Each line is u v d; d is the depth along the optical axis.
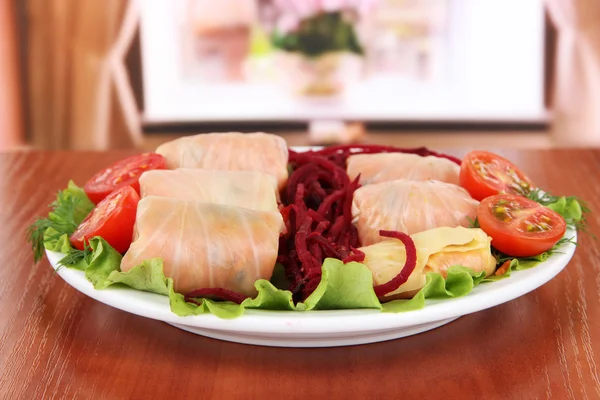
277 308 0.50
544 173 0.82
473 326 0.55
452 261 0.53
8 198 0.76
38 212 0.73
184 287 0.52
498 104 1.58
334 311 0.49
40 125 1.53
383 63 1.55
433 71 1.57
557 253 0.56
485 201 0.57
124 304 0.50
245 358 0.52
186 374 0.50
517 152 0.89
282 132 1.56
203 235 0.53
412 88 1.57
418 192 0.58
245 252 0.53
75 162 0.86
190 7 1.51
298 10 1.51
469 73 1.57
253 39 1.53
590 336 0.54
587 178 0.81
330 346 0.52
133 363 0.51
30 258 0.64
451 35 1.55
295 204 0.60
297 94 1.56
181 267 0.52
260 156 0.64
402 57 1.55
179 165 0.65
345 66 1.54
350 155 0.70
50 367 0.51
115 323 0.55
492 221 0.56
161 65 1.54
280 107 1.56
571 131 1.57
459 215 0.57
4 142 1.53
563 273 0.62
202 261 0.52
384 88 1.57
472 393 0.48
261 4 1.51
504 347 0.53
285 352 0.52
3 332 0.54
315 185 0.64
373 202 0.58
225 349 0.52
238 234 0.53
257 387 0.49
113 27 1.48
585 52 1.53
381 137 1.57
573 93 1.56
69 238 0.58
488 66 1.56
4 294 0.59
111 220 0.55
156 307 0.50
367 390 0.49
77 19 1.48
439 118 1.56
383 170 0.64
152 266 0.50
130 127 1.54
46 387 0.49
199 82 1.56
